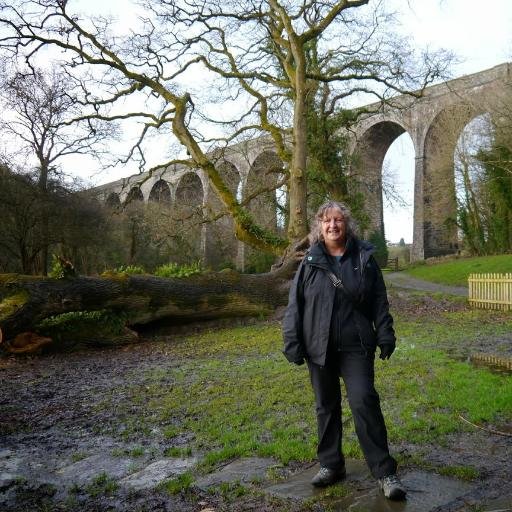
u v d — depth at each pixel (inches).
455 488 120.7
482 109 1330.0
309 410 203.3
